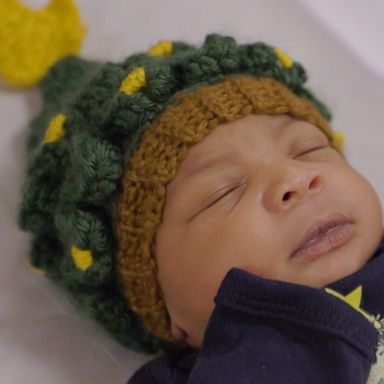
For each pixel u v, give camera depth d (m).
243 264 0.82
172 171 0.87
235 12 1.24
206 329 0.80
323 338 0.74
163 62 0.93
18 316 1.05
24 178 1.08
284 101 0.93
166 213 0.87
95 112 0.92
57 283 1.03
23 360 1.02
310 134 0.93
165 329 0.97
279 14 1.25
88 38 1.19
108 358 1.05
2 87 1.15
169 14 1.22
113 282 0.97
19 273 1.07
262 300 0.77
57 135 0.95
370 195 0.88
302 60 1.24
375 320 0.80
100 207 0.91
